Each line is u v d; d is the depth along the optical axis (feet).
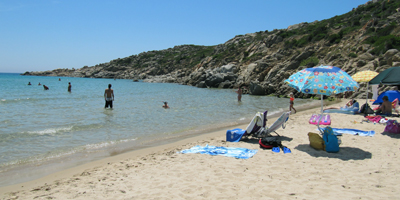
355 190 15.01
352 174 17.63
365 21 161.99
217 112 56.24
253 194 14.94
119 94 105.91
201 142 28.81
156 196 15.11
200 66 247.29
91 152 26.89
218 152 24.11
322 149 23.88
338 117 42.09
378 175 17.26
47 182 18.72
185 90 136.67
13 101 72.79
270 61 158.40
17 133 34.50
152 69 334.44
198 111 57.31
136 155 25.43
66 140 31.60
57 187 17.24
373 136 28.45
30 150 27.32
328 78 22.71
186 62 328.70
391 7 161.07
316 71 23.43
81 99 81.10
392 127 29.45
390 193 14.46
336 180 16.67
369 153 22.31
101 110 56.70
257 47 202.28
